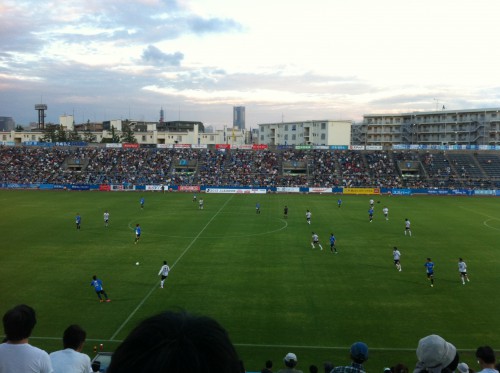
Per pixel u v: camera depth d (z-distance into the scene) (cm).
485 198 9831
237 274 3981
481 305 3228
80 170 12056
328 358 2425
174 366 228
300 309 3138
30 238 5403
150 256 4591
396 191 10488
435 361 465
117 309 3117
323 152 12656
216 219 6825
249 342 2612
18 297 3347
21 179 11150
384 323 2898
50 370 641
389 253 4772
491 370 890
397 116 17150
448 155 12231
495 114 14875
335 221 6712
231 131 19775
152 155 12550
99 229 5978
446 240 5409
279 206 8344
